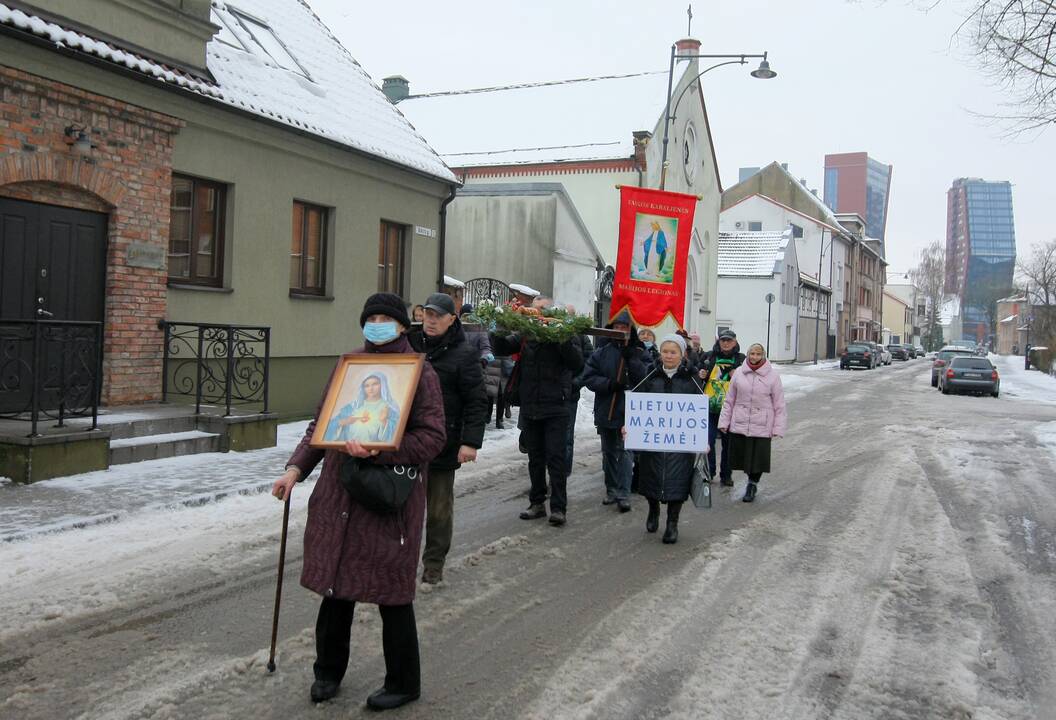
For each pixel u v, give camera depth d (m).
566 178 28.89
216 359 9.77
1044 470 11.27
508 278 21.91
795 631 4.96
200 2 10.60
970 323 148.50
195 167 10.44
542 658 4.45
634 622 5.03
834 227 66.25
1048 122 10.60
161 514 6.77
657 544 6.89
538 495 7.62
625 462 8.17
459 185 15.85
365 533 3.63
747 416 8.76
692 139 34.50
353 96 15.30
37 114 8.40
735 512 8.27
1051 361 48.19
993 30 10.16
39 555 5.64
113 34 9.35
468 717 3.76
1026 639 4.95
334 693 3.88
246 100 11.09
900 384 32.91
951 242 170.00
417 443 3.67
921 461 11.77
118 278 9.36
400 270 15.10
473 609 5.18
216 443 9.23
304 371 12.66
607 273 24.94
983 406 22.52
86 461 7.76
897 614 5.31
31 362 8.49
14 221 8.40
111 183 9.20
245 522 6.75
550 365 7.36
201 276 10.89
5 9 7.96
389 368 3.73
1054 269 56.75
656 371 7.14
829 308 65.38
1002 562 6.59
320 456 3.88
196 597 5.13
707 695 4.07
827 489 9.55
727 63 20.19
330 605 3.79
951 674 4.39
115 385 9.41
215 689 3.94
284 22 15.73
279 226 11.91
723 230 63.31
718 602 5.45
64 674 4.04
